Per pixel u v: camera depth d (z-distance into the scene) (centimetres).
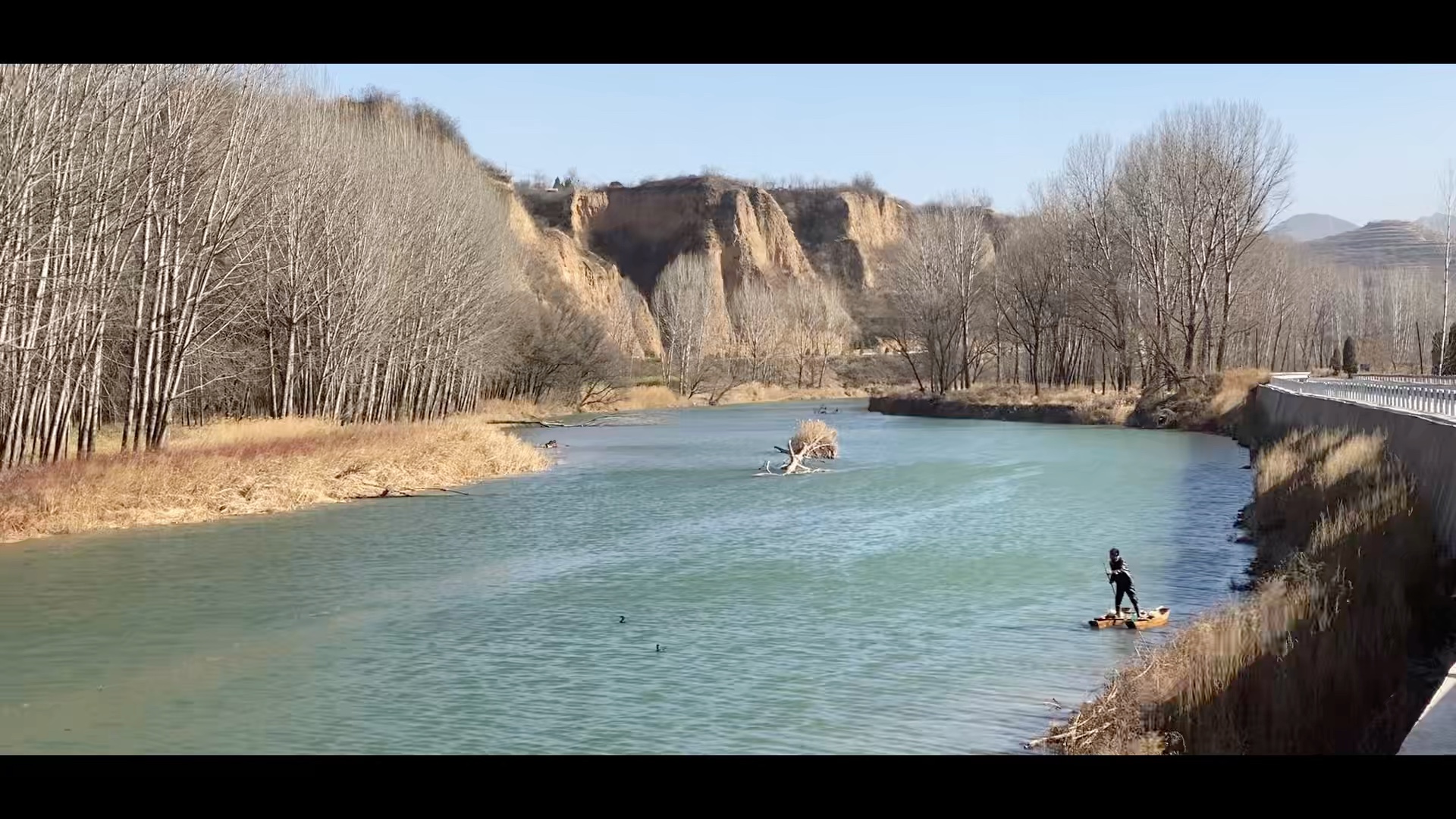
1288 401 4997
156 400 3959
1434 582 1714
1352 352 11050
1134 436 6456
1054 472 4572
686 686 1684
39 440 3641
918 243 10788
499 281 8225
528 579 2491
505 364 9219
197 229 4147
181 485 3478
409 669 1792
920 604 2205
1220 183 7731
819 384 14500
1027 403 8506
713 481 4453
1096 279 8544
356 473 4075
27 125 3066
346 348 5541
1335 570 1808
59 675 1769
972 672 1725
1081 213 8800
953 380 11100
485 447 4922
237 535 3062
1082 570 2522
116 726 1531
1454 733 934
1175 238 8156
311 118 5409
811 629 2016
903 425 7988
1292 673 1334
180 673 1773
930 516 3412
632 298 18438
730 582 2442
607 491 4125
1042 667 1747
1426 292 15912
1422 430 2433
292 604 2238
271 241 5059
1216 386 7225
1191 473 4422
